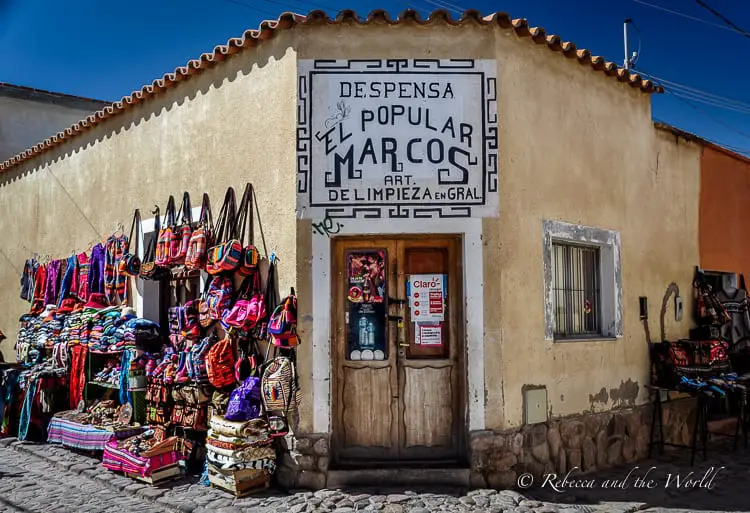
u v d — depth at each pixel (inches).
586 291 299.0
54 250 418.0
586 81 297.0
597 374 286.5
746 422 351.9
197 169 298.4
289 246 249.8
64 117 584.4
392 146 250.2
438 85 253.4
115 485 251.8
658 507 231.9
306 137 249.8
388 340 256.5
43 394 337.7
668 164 344.8
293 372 237.3
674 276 341.1
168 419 282.8
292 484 238.5
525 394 254.1
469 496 227.5
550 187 274.1
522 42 267.0
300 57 252.4
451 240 258.8
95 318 333.1
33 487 255.1
